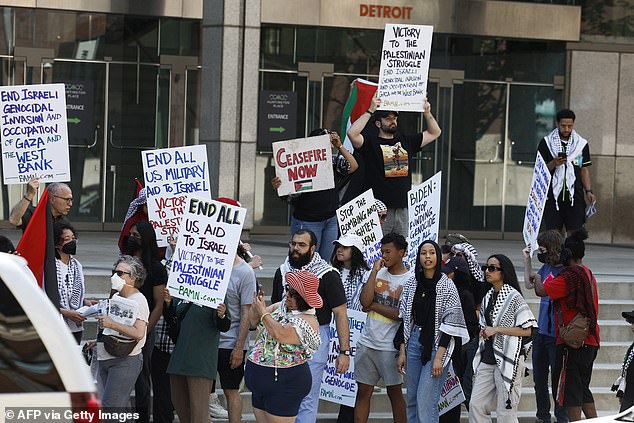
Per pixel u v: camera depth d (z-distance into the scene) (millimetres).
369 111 26484
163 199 23406
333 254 23922
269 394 19391
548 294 23172
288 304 19609
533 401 26094
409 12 43562
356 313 23094
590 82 44906
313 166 26297
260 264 23234
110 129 42125
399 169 26859
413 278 22453
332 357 23125
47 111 22859
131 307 20125
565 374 23234
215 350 21109
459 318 22031
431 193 24984
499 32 44250
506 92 44812
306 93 43094
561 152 29766
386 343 22688
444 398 22750
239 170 36375
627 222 44844
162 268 21453
